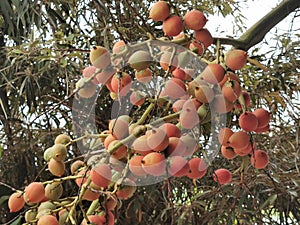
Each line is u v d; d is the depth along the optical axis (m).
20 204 0.77
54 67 1.30
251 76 1.15
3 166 1.40
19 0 1.29
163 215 1.34
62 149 0.75
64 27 1.38
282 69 1.30
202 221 1.33
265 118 0.74
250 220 1.34
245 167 0.87
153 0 1.32
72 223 0.72
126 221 1.32
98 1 1.06
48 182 0.75
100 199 0.74
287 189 1.28
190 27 0.72
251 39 0.81
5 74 1.39
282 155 1.35
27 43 1.28
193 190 1.33
